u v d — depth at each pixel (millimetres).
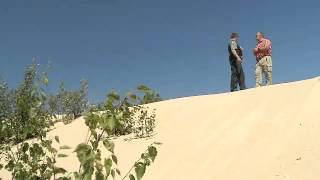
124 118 4934
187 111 22594
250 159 15516
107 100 4859
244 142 16938
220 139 17922
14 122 5871
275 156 15055
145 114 21734
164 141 19609
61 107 30609
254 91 21750
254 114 18984
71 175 5504
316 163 13727
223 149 17000
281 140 15984
